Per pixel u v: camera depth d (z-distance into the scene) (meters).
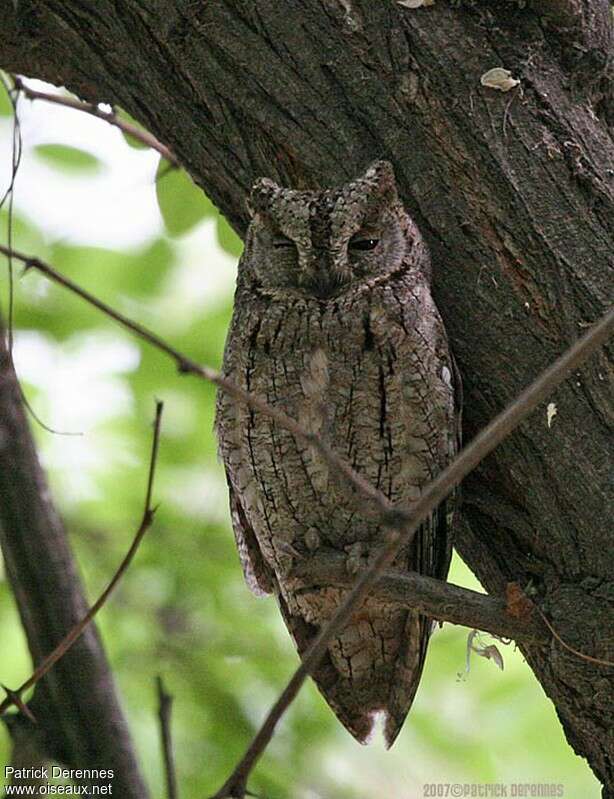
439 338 7.32
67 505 12.65
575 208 6.84
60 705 8.01
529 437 6.74
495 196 6.95
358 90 7.25
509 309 6.93
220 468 12.98
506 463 6.89
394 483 8.02
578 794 11.86
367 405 7.90
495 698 12.06
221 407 8.38
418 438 7.82
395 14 7.19
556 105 7.04
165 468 12.90
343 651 8.74
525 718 11.99
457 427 7.59
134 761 7.94
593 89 7.17
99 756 7.88
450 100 7.07
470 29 7.15
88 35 7.86
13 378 8.81
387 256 7.98
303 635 8.92
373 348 7.86
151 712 11.54
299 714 11.65
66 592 8.37
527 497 6.84
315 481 8.17
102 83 8.02
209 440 13.08
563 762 11.92
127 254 13.50
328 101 7.30
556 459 6.66
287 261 8.19
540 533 6.80
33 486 8.60
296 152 7.40
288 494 8.34
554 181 6.89
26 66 8.29
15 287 13.24
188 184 10.80
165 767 5.29
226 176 7.95
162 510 12.65
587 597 6.53
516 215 6.89
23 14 7.95
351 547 8.29
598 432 6.59
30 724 7.99
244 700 11.72
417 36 7.15
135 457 12.97
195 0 7.40
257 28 7.36
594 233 6.80
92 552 12.48
